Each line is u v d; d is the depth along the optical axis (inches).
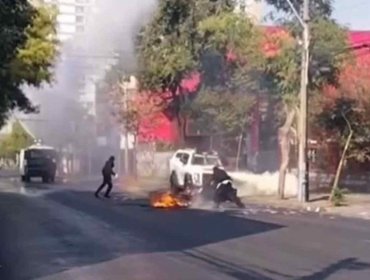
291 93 1702.8
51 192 1942.7
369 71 1763.0
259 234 978.7
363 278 646.5
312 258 762.8
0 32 935.0
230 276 653.3
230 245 864.3
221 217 1240.2
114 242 896.3
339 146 1829.5
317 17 1706.4
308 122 1717.5
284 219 1216.8
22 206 1473.9
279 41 1715.1
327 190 1856.5
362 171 1887.3
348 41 1793.8
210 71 1982.0
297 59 1680.6
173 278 644.1
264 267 703.1
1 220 1184.2
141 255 783.1
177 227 1067.9
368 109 1704.0
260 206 1528.1
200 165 1732.3
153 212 1344.7
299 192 1594.5
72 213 1310.3
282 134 1729.8
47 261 749.3
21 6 953.5
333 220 1219.2
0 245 876.0
